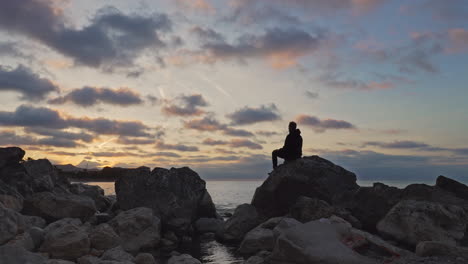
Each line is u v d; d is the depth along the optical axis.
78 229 11.82
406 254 10.10
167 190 17.95
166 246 14.57
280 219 14.43
